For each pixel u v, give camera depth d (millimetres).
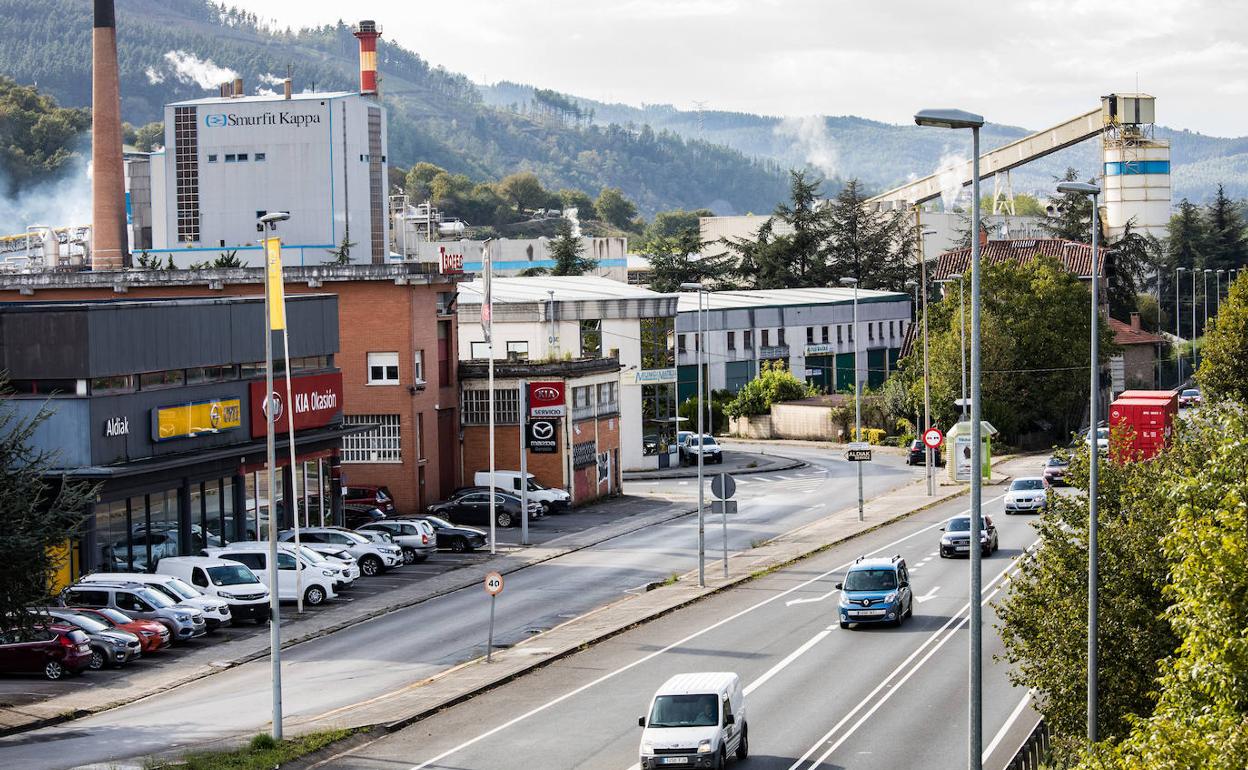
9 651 46688
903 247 188250
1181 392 136500
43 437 53562
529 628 53250
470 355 105188
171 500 58969
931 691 40688
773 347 150875
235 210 185750
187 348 60219
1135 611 32125
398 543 69562
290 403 59594
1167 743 20266
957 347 118438
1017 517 79562
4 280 86625
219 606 53625
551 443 87812
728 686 33875
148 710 42062
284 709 41375
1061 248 170750
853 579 50531
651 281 189000
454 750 35844
